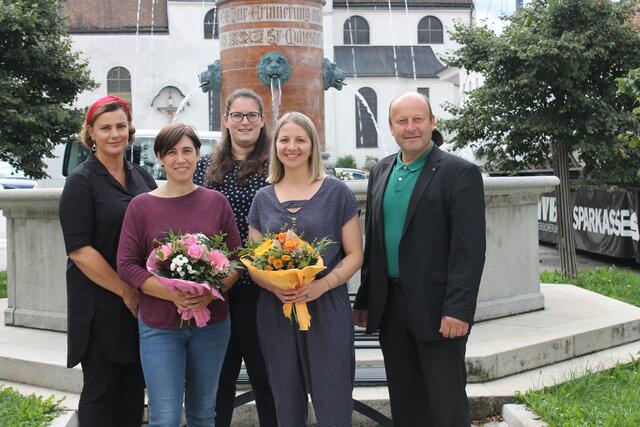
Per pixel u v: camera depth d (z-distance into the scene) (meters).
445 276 3.67
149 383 3.57
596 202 14.72
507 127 10.51
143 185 3.99
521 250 6.86
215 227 3.70
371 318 3.86
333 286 3.55
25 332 6.30
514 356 5.42
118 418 4.02
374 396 4.89
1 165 21.05
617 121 10.01
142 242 3.65
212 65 9.12
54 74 13.27
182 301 3.47
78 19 43.03
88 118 3.79
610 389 5.05
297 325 3.61
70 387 5.14
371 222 3.92
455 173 3.65
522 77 10.03
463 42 11.04
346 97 45.22
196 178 4.30
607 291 9.33
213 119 42.84
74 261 3.70
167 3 43.38
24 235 6.49
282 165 3.73
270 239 3.44
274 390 3.63
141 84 42.78
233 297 4.05
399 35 47.97
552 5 10.04
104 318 3.76
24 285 6.54
